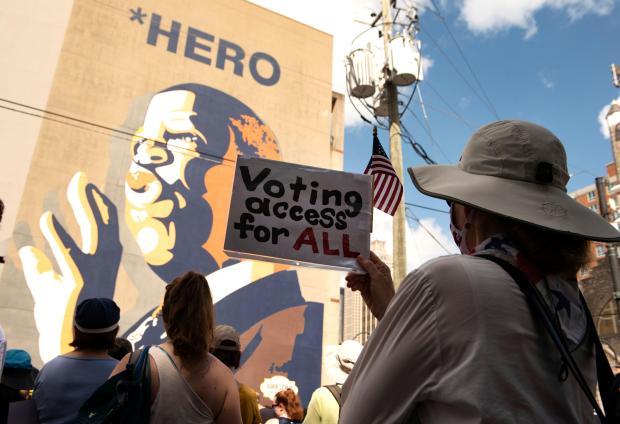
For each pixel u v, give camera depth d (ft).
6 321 29.89
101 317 8.48
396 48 35.78
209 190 39.70
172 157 39.14
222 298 37.17
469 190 3.83
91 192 35.17
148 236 36.11
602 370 3.82
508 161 3.92
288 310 39.29
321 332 39.88
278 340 37.96
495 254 3.67
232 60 45.34
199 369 6.42
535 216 3.60
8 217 32.01
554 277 3.64
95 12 40.04
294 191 7.72
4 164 33.09
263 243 7.37
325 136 48.03
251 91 45.37
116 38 40.19
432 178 4.15
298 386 37.17
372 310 5.78
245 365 36.06
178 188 38.50
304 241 7.42
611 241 3.61
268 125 45.11
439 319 3.23
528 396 3.00
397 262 30.27
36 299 31.14
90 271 33.32
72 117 36.29
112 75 38.96
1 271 30.71
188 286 6.75
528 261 3.62
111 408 5.68
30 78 35.81
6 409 9.86
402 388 3.20
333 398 9.68
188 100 41.55
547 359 3.24
